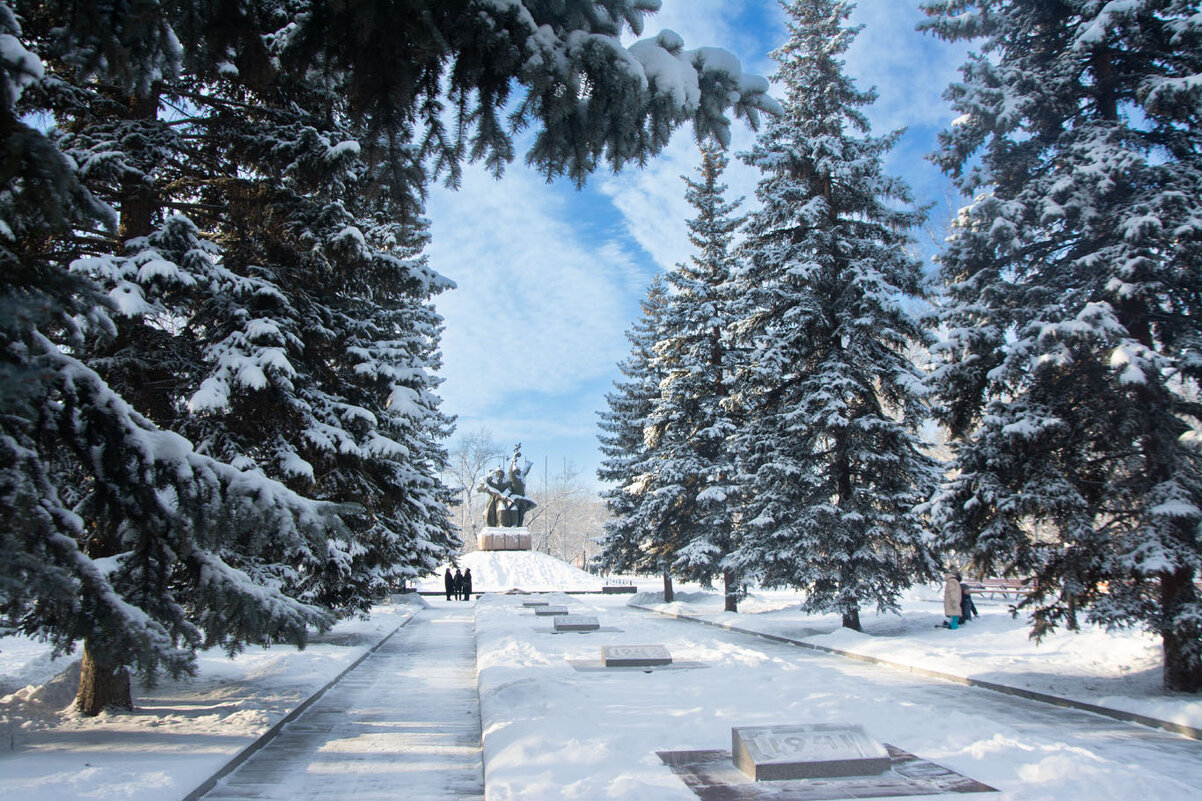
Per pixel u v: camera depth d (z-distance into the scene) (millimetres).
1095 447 11398
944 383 12352
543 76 4402
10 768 6328
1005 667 12508
